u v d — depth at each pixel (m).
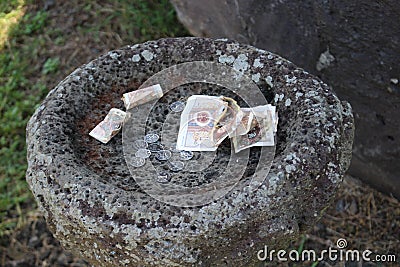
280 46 1.45
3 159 1.61
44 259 1.48
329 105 0.94
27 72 1.76
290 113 0.96
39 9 1.90
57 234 0.89
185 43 1.07
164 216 0.81
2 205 1.54
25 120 1.66
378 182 1.43
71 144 0.94
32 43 1.82
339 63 1.33
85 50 1.79
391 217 1.42
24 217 1.53
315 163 0.86
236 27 1.57
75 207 0.83
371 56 1.25
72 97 1.00
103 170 0.94
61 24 1.85
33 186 0.89
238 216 0.81
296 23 1.37
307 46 1.38
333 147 0.89
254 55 1.04
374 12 1.18
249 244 0.83
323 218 1.45
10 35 1.84
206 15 1.68
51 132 0.93
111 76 1.05
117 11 1.86
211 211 0.81
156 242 0.80
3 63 1.79
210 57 1.06
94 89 1.03
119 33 1.81
